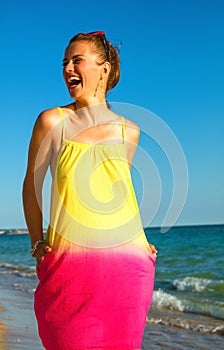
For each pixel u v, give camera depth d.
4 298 11.73
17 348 6.34
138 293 2.50
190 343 7.53
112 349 2.42
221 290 14.95
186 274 20.55
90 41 2.68
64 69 2.69
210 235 48.50
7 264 27.56
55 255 2.47
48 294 2.47
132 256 2.52
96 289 2.42
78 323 2.39
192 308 11.04
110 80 2.78
